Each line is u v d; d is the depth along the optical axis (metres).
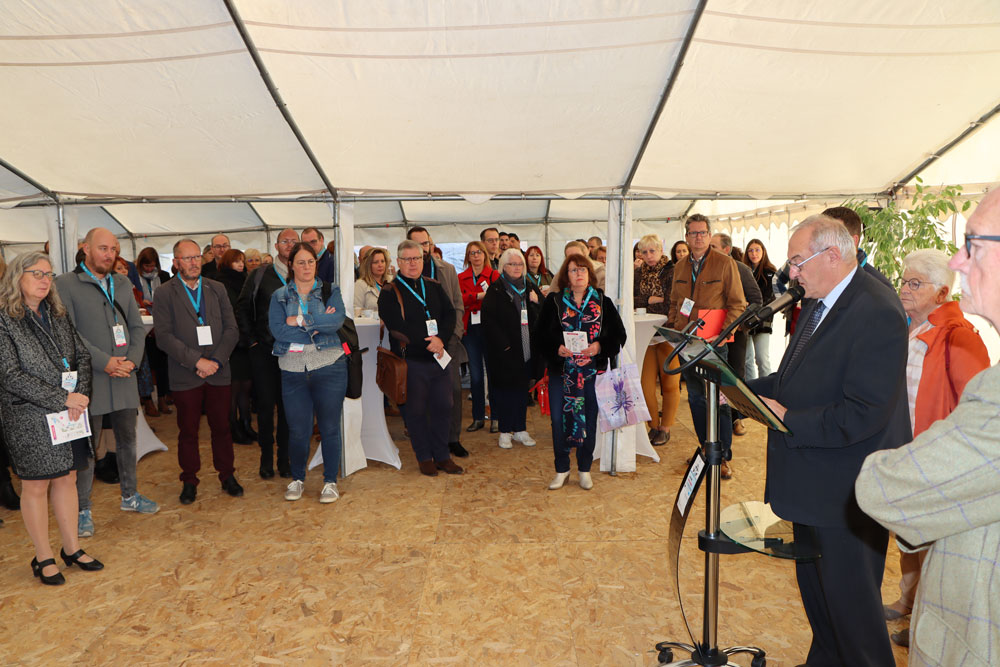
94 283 3.62
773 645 2.50
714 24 2.84
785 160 3.98
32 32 2.74
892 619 2.61
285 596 2.91
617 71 3.14
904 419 1.95
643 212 11.08
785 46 2.98
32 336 2.86
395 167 3.97
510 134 3.64
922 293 2.41
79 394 2.96
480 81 3.19
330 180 4.12
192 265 3.95
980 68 3.16
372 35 2.86
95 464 4.50
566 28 2.85
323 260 5.49
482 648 2.50
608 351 4.00
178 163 3.83
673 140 3.73
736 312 4.27
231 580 3.07
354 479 4.46
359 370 4.19
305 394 4.01
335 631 2.63
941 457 0.97
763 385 2.22
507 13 2.75
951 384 2.31
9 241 9.41
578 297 3.99
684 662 2.21
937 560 1.06
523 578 3.05
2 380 2.79
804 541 1.97
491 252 6.77
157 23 2.73
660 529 3.58
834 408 1.79
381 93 3.25
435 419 4.50
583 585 2.98
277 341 3.99
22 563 3.27
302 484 4.12
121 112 3.31
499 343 4.89
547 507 3.90
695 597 2.87
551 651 2.48
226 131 3.53
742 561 3.22
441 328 4.43
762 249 5.95
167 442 5.54
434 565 3.19
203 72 3.06
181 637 2.61
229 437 4.20
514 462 4.79
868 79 3.22
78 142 3.55
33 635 2.63
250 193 4.27
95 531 3.64
